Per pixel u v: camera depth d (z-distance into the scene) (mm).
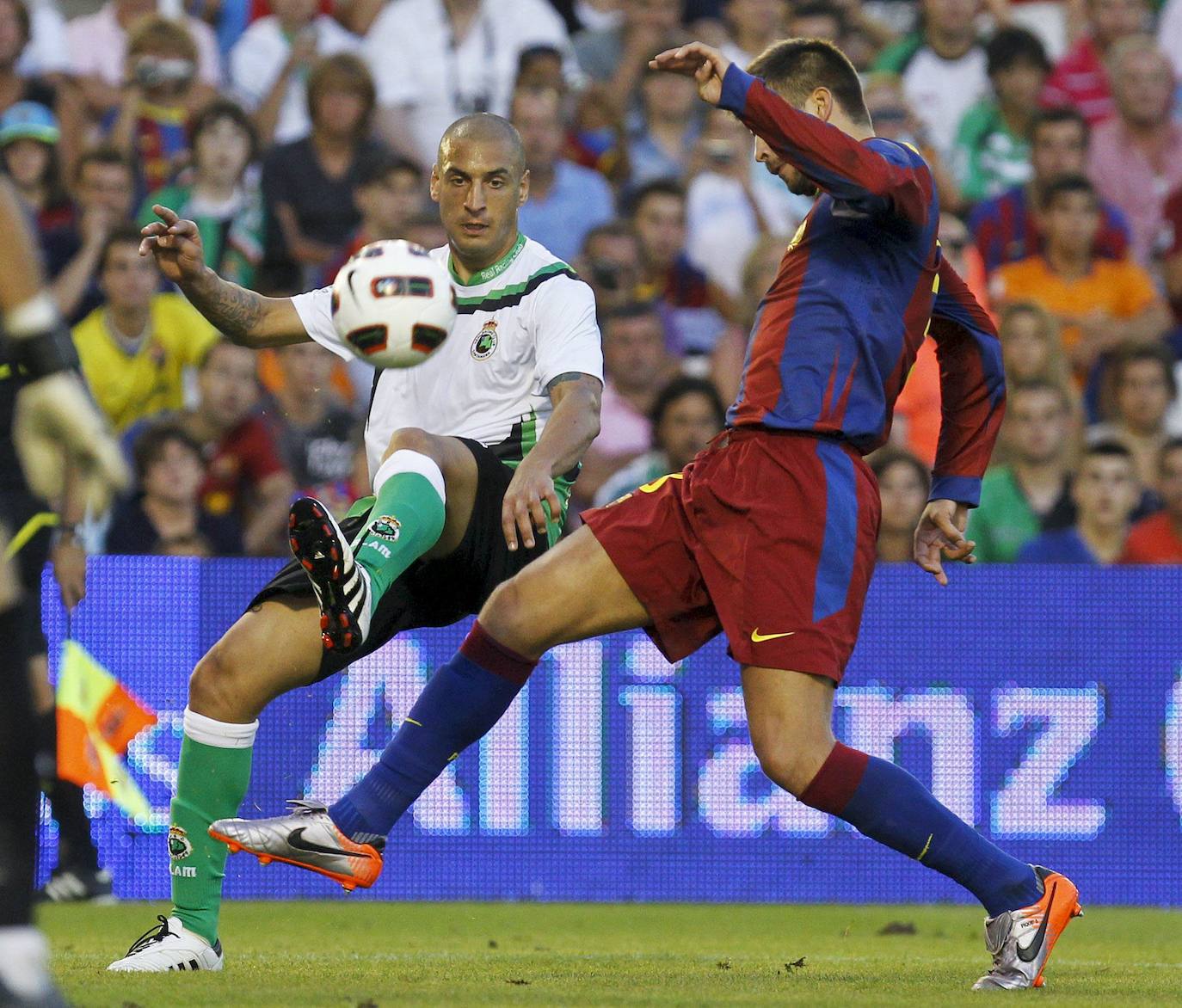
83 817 24125
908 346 13320
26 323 9242
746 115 12406
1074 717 25438
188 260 14508
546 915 23172
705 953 17797
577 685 25078
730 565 12922
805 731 12719
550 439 13758
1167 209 35094
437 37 34625
